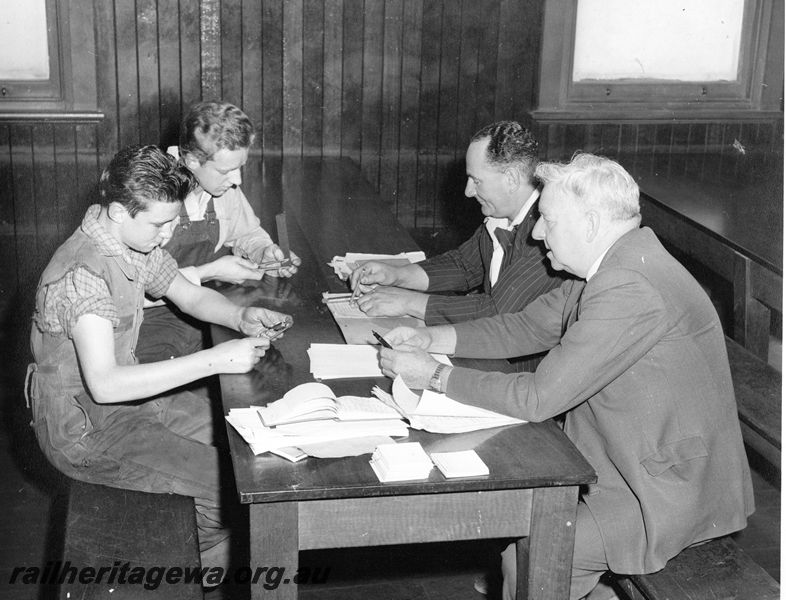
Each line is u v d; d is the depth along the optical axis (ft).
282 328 9.59
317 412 7.62
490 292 11.34
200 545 9.87
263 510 6.88
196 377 8.58
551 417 8.04
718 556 8.30
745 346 13.97
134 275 8.99
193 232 11.69
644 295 7.77
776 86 19.75
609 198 8.05
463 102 19.08
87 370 8.41
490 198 10.56
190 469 9.04
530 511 7.41
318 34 18.17
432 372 8.28
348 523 7.08
